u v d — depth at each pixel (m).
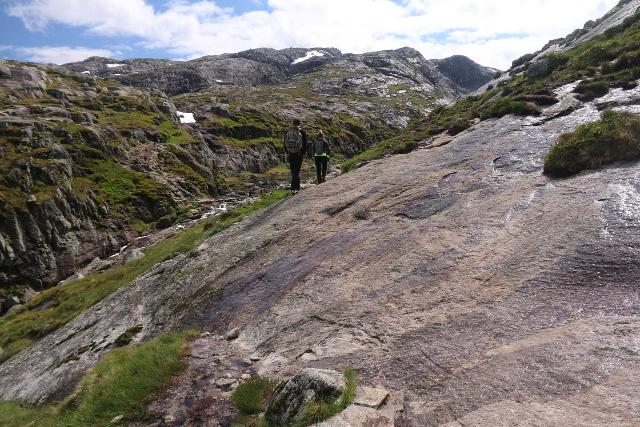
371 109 179.38
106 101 92.19
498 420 5.86
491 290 9.02
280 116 140.00
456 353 7.62
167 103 106.81
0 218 46.03
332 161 118.06
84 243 50.94
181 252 24.75
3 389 19.31
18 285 45.00
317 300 11.23
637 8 33.12
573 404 5.74
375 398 6.98
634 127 12.41
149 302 17.52
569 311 7.68
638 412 5.29
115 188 59.72
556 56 27.41
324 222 16.08
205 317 13.42
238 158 100.75
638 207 9.68
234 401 8.55
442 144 20.69
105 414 9.65
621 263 8.30
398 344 8.41
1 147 53.69
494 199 12.89
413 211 14.19
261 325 11.38
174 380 10.05
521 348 7.16
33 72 88.19
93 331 18.58
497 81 41.81
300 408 7.08
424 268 10.74
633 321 6.96
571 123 16.22
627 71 19.75
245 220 22.12
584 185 11.60
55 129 62.41
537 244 9.88
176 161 74.62
